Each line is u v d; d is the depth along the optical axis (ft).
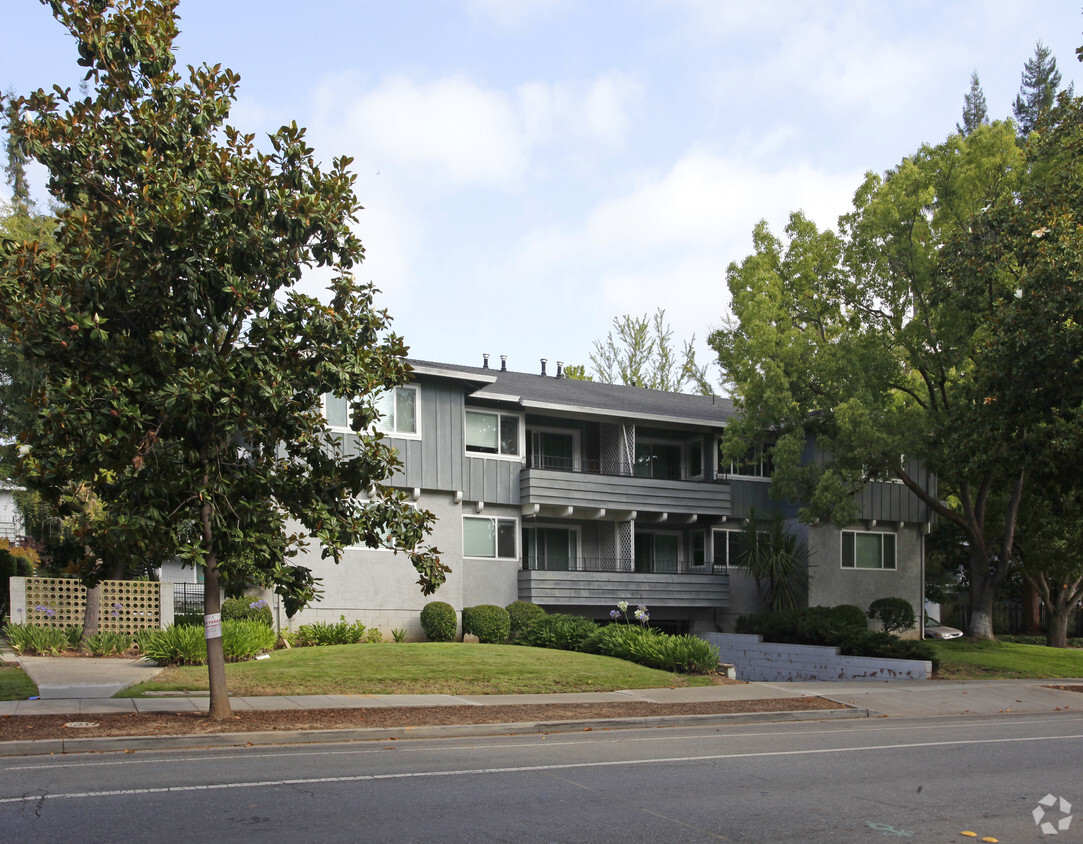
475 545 91.81
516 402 93.91
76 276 37.63
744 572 105.81
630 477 98.99
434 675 60.13
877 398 91.76
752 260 97.25
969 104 218.38
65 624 74.23
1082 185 71.61
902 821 25.98
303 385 42.14
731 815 26.32
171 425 40.16
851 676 81.46
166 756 35.14
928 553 136.77
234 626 66.23
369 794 27.91
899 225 91.76
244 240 40.24
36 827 23.29
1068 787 31.30
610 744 40.42
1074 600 111.55
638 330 197.98
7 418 88.07
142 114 39.83
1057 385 66.74
